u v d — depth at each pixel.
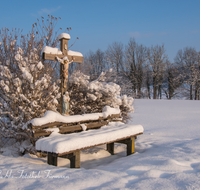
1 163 3.37
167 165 3.18
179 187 2.44
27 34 5.39
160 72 41.19
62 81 4.95
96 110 6.53
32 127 3.41
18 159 3.69
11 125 4.67
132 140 4.49
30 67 4.57
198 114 14.05
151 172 2.88
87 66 17.92
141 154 4.22
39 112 4.75
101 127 4.66
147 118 12.15
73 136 3.60
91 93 6.47
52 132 3.72
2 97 4.70
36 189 2.29
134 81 38.00
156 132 7.70
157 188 2.41
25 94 4.57
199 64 40.47
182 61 42.50
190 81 40.38
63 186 2.37
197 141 5.32
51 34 5.68
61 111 4.91
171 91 43.56
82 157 4.28
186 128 8.66
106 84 6.70
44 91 4.83
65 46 5.04
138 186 2.46
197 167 3.21
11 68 5.08
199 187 2.41
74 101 6.37
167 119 11.70
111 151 4.73
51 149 3.07
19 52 4.82
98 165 3.82
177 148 4.51
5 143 4.91
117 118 5.59
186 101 24.23
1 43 5.11
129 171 3.03
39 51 5.35
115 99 6.44
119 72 36.62
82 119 4.27
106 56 38.22
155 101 24.11
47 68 5.36
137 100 25.11
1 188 2.35
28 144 4.52
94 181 2.55
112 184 2.48
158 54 40.72
